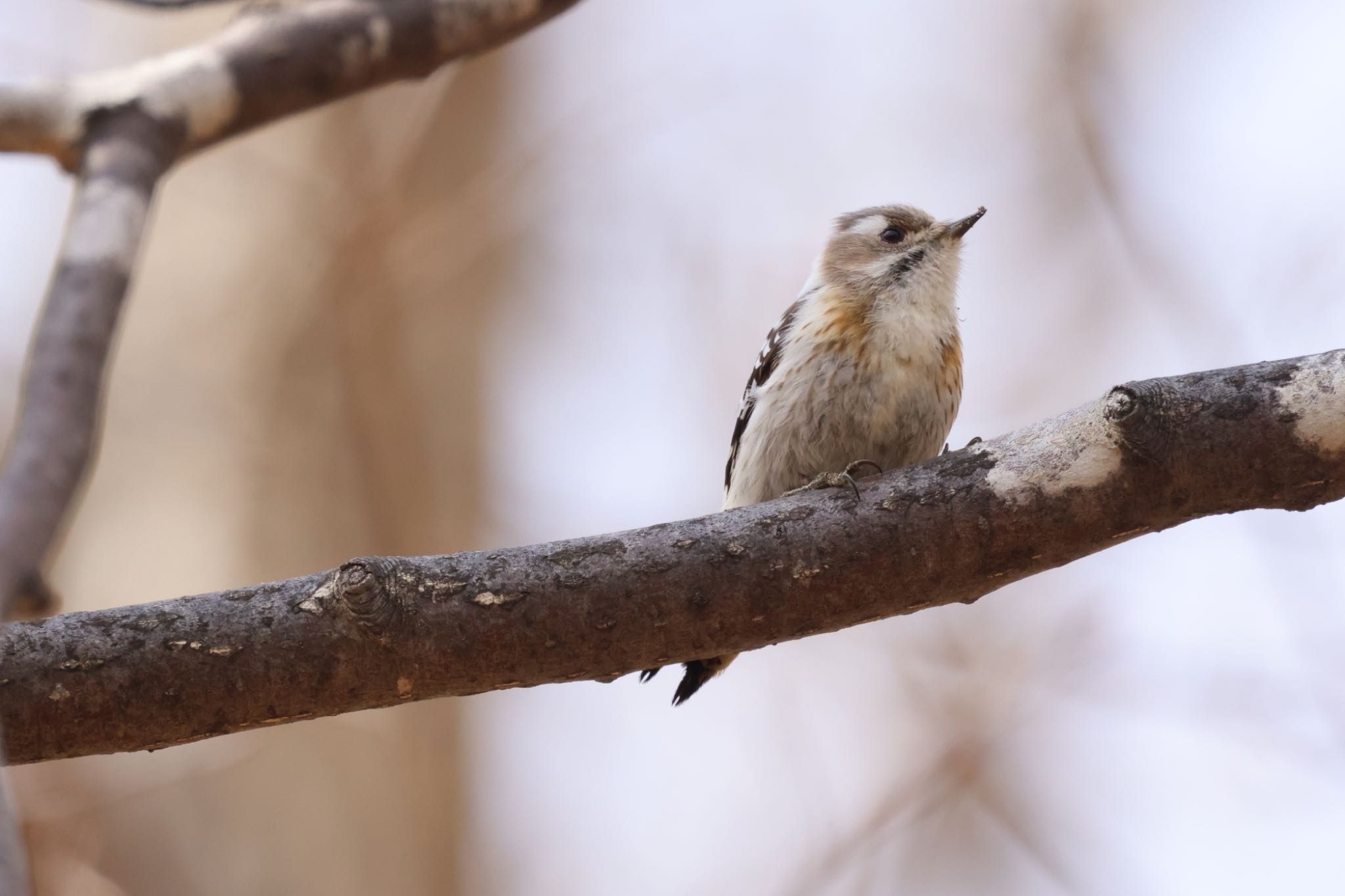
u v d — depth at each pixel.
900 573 6.91
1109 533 6.86
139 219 7.95
